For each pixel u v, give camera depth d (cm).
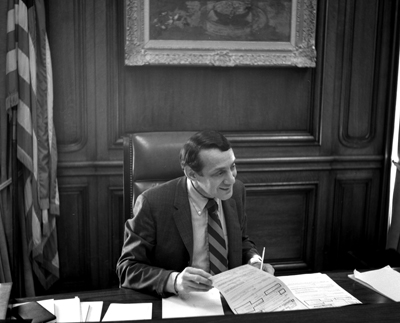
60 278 305
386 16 313
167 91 301
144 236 166
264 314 110
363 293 151
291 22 300
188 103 304
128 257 164
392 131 321
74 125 292
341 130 321
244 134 312
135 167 190
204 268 168
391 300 146
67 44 283
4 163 260
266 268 164
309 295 148
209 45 294
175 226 166
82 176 297
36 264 282
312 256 330
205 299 146
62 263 303
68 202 298
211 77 304
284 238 327
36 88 269
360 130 323
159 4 285
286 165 316
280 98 313
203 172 151
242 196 188
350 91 317
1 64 256
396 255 304
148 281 150
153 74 298
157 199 168
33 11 263
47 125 274
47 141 275
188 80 302
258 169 312
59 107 289
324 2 304
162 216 166
